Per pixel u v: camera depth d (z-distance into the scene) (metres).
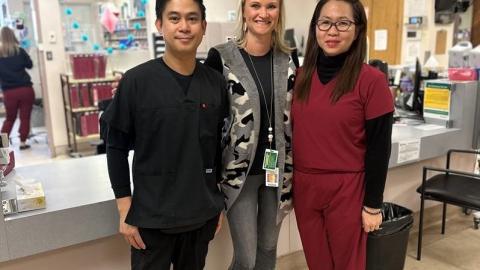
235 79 1.60
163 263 1.47
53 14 5.59
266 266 1.86
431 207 3.21
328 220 1.74
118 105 1.35
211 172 1.51
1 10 7.41
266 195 1.76
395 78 3.84
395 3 5.03
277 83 1.66
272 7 1.59
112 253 1.88
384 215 2.45
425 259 2.73
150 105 1.36
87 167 2.17
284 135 1.72
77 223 1.60
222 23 4.95
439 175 2.84
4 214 1.49
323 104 1.64
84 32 7.25
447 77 3.31
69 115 5.75
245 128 1.61
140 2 6.25
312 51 1.71
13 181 1.80
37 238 1.53
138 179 1.41
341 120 1.62
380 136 1.58
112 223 1.68
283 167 1.71
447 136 2.80
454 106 2.90
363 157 1.66
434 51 5.14
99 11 7.05
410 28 5.05
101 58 5.59
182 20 1.35
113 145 1.39
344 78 1.60
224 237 2.22
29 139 6.57
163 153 1.38
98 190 1.79
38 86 7.56
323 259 1.82
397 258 2.29
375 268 2.23
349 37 1.58
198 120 1.42
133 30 6.64
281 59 1.71
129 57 6.22
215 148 1.52
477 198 2.42
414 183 3.07
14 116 5.93
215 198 1.53
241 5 1.66
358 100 1.59
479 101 2.92
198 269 1.56
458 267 2.63
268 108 1.65
